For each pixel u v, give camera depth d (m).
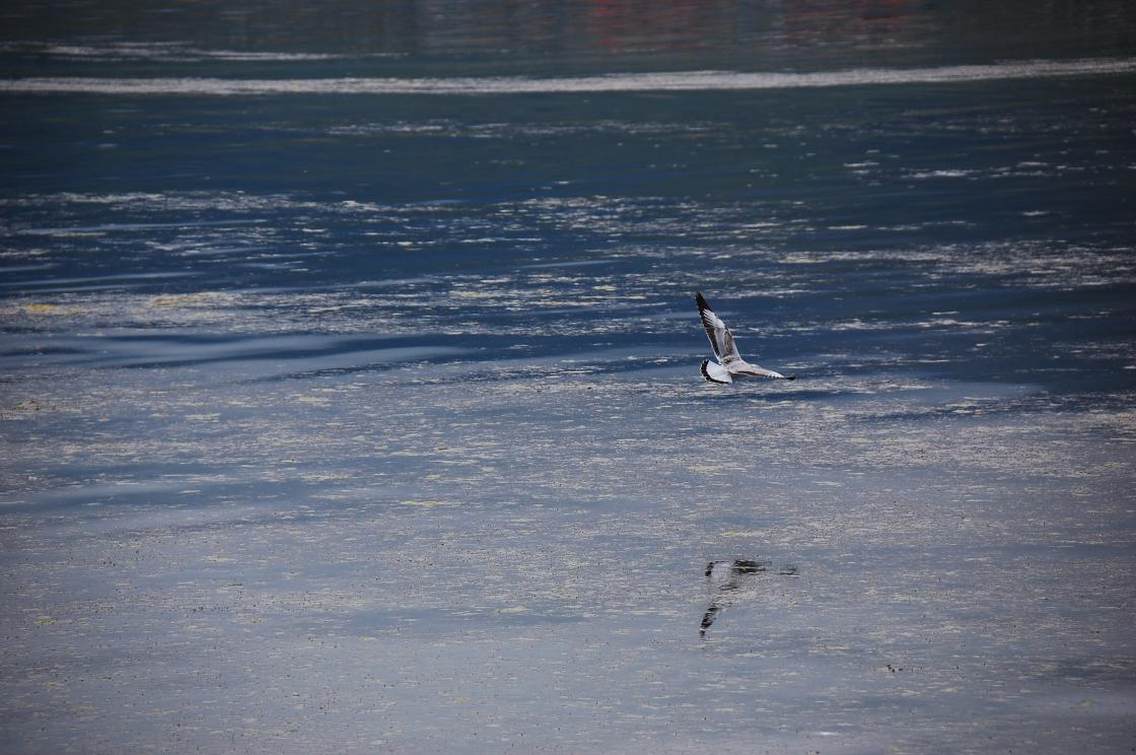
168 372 19.77
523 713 10.41
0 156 38.22
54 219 30.27
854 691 10.66
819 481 15.34
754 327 21.62
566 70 53.69
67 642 11.72
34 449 16.70
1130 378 18.70
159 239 28.34
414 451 16.50
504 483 15.45
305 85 50.88
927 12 71.06
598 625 11.92
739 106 44.28
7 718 10.46
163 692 10.82
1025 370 19.16
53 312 22.98
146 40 66.12
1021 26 65.94
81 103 47.28
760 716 10.31
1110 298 22.72
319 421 17.61
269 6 78.56
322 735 10.13
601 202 31.22
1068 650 11.28
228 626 11.98
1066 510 14.34
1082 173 33.22
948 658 11.18
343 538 13.96
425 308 23.00
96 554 13.62
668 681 10.88
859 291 23.58
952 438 16.61
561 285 24.36
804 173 34.03
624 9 73.56
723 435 16.91
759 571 13.01
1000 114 42.12
